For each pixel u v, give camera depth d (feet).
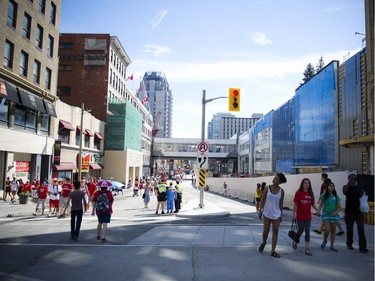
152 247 29.32
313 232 37.50
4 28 84.33
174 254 26.61
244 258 25.09
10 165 88.63
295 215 26.96
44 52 107.65
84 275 21.16
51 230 39.50
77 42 188.65
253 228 39.96
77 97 186.29
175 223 45.68
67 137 131.03
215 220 49.06
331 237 27.84
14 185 80.79
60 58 188.14
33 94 100.89
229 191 139.44
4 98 85.25
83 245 30.42
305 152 162.81
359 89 107.55
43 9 107.65
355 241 31.96
